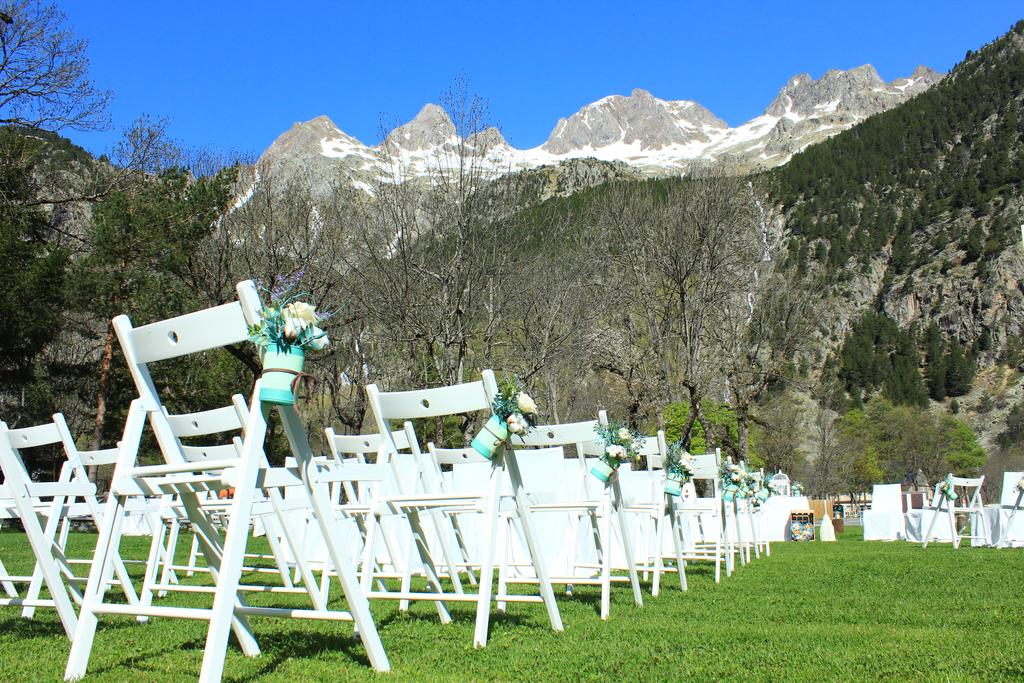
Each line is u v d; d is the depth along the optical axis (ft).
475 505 16.38
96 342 103.30
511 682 11.15
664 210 87.30
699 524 41.34
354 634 14.35
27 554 31.32
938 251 367.45
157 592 21.39
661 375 84.58
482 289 64.75
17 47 62.59
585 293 84.28
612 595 21.86
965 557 34.12
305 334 10.78
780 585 24.17
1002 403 310.65
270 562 30.42
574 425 19.04
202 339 11.16
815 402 219.61
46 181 70.74
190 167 83.35
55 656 12.60
